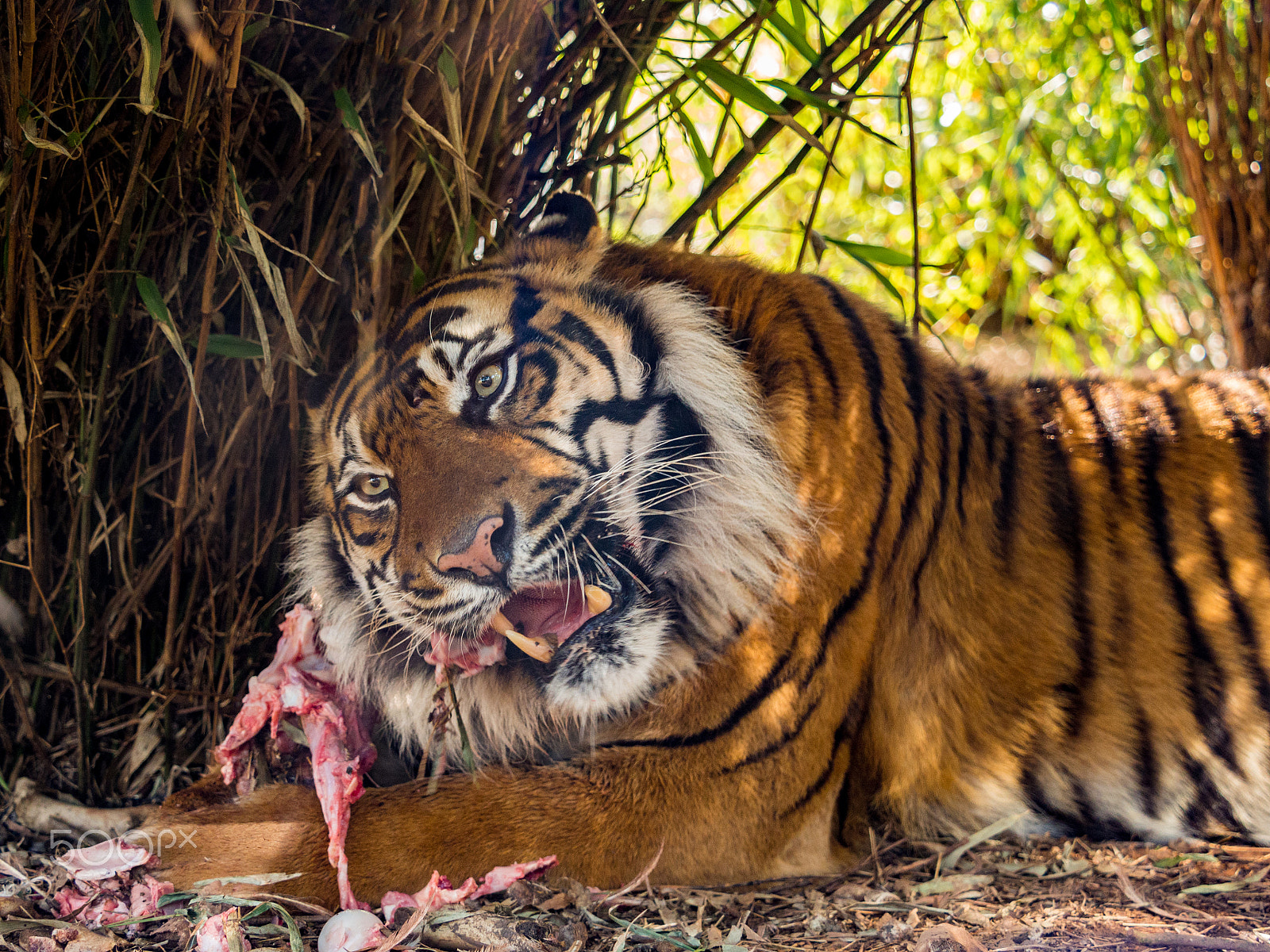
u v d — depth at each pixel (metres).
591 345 4.73
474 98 5.16
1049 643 5.07
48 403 5.01
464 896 4.01
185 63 4.54
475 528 4.34
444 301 4.73
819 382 4.84
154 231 4.82
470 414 4.56
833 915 4.18
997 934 3.87
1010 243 11.86
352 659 4.86
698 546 4.71
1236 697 5.07
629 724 4.68
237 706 5.35
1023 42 10.26
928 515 5.00
